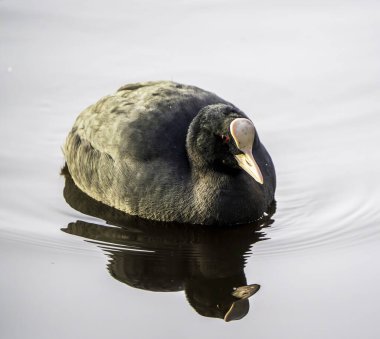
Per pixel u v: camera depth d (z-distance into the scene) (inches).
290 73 677.9
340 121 626.8
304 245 498.0
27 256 486.9
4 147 611.8
